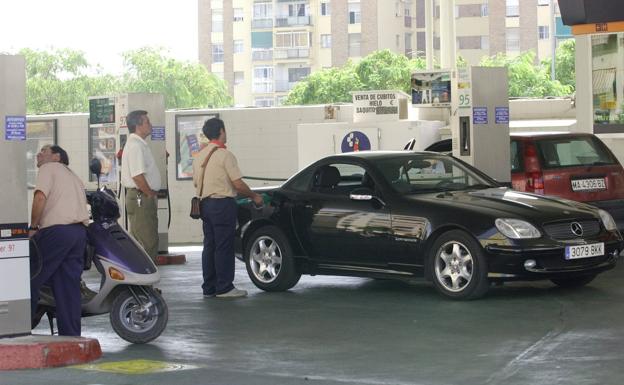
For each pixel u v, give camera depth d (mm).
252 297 14266
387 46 117812
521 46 113000
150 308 10844
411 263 13555
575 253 12977
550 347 9992
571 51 86000
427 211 13375
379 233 13742
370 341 10680
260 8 124000
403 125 24047
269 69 123875
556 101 28750
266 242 14891
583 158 17000
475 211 13047
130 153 15188
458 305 12852
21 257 9867
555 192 16531
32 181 29969
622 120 20562
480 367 9172
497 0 113062
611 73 20547
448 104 22578
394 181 13977
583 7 20406
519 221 12859
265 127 28938
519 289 14094
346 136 24484
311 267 14508
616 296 13242
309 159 24859
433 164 14438
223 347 10570
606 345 10016
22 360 9438
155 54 92562
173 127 29281
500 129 17250
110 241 10625
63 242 10211
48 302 10641
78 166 29734
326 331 11359
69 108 86562
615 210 16688
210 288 14422
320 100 85625
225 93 96938
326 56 120812
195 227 29453
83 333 11711
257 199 14266
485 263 12898
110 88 89375
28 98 86438
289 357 9945
